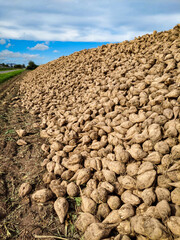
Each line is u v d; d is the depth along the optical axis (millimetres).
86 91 4461
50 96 5367
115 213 1552
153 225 1280
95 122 2979
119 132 2500
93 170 2176
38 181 2182
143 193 1580
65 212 1698
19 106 5824
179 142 1890
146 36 5652
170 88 2561
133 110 2750
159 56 3545
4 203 1840
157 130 2025
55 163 2400
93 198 1725
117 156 2041
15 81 13391
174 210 1388
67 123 3490
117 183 1843
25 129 3791
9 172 2342
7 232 1548
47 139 3271
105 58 5773
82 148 2604
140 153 1968
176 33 4484
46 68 10883
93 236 1376
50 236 1515
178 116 2113
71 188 1939
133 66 4051
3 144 3061
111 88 3602
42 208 1798
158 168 1787
